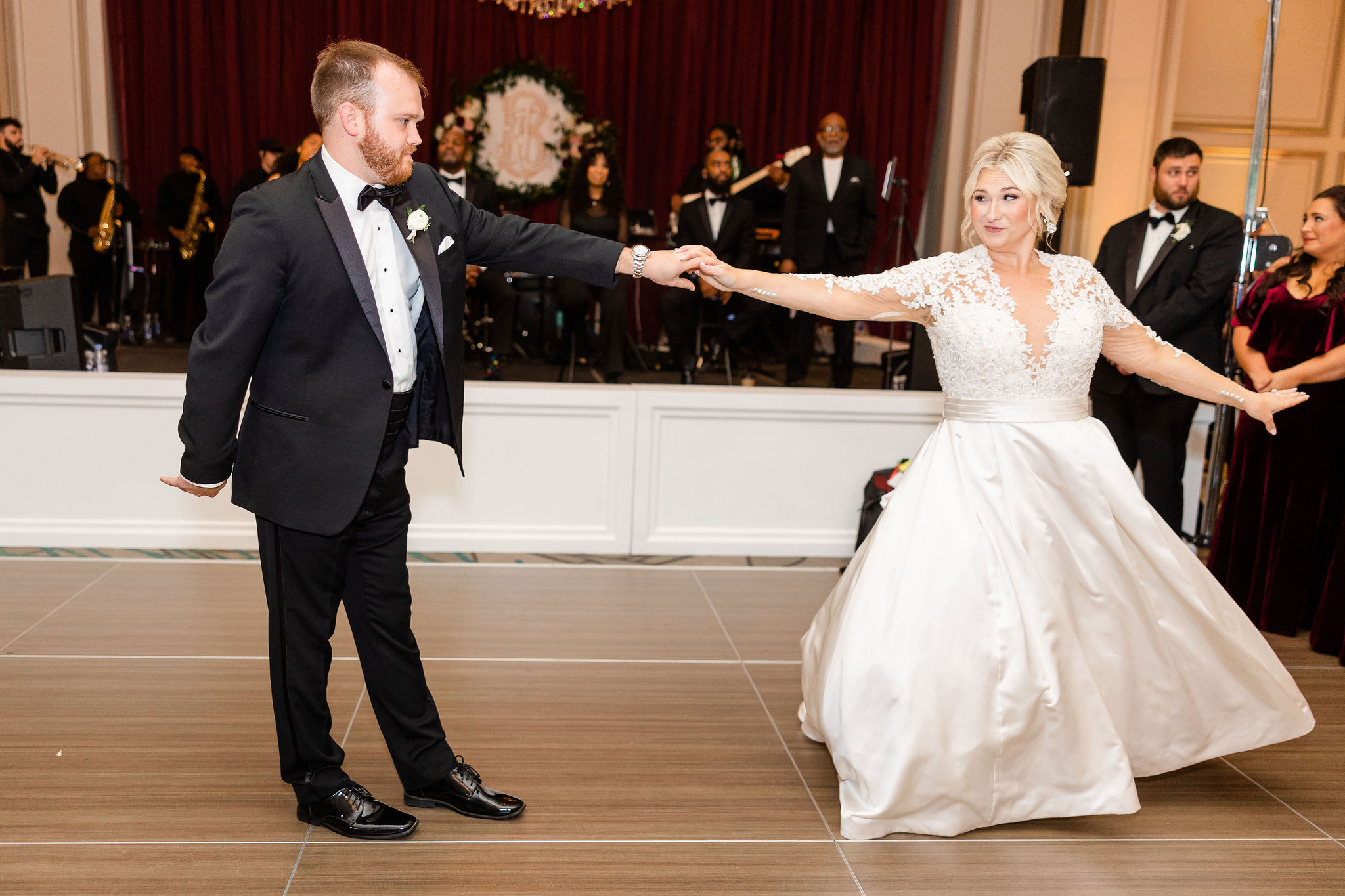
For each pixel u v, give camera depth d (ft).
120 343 24.64
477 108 26.96
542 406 12.32
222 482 6.00
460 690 8.88
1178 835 7.02
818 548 13.00
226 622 10.14
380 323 6.00
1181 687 7.07
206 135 26.99
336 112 5.80
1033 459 6.93
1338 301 10.45
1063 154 15.72
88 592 10.80
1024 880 6.44
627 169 28.17
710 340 23.31
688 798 7.29
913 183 27.61
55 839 6.46
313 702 6.47
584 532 12.70
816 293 7.06
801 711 8.34
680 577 12.11
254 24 26.76
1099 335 7.01
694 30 27.45
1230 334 13.12
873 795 6.71
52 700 8.36
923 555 6.80
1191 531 14.52
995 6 24.72
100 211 23.88
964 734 6.61
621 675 9.36
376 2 26.94
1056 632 6.68
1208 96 21.58
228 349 5.68
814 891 6.24
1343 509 10.68
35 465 11.97
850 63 27.63
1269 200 21.94
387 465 6.35
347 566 6.52
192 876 6.15
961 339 6.97
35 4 24.88
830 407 12.66
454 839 6.66
